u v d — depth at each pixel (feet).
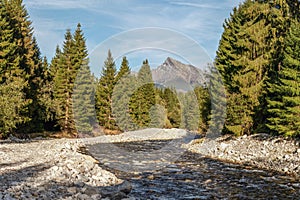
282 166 62.59
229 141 99.30
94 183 45.50
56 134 139.03
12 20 132.87
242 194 44.29
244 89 98.58
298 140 77.05
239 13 118.11
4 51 108.78
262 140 88.28
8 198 33.12
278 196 43.09
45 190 38.24
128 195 42.86
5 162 58.85
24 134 126.11
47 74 165.89
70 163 57.62
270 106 87.86
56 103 142.82
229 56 112.37
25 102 110.01
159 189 47.21
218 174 58.39
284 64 80.38
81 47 153.89
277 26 101.40
